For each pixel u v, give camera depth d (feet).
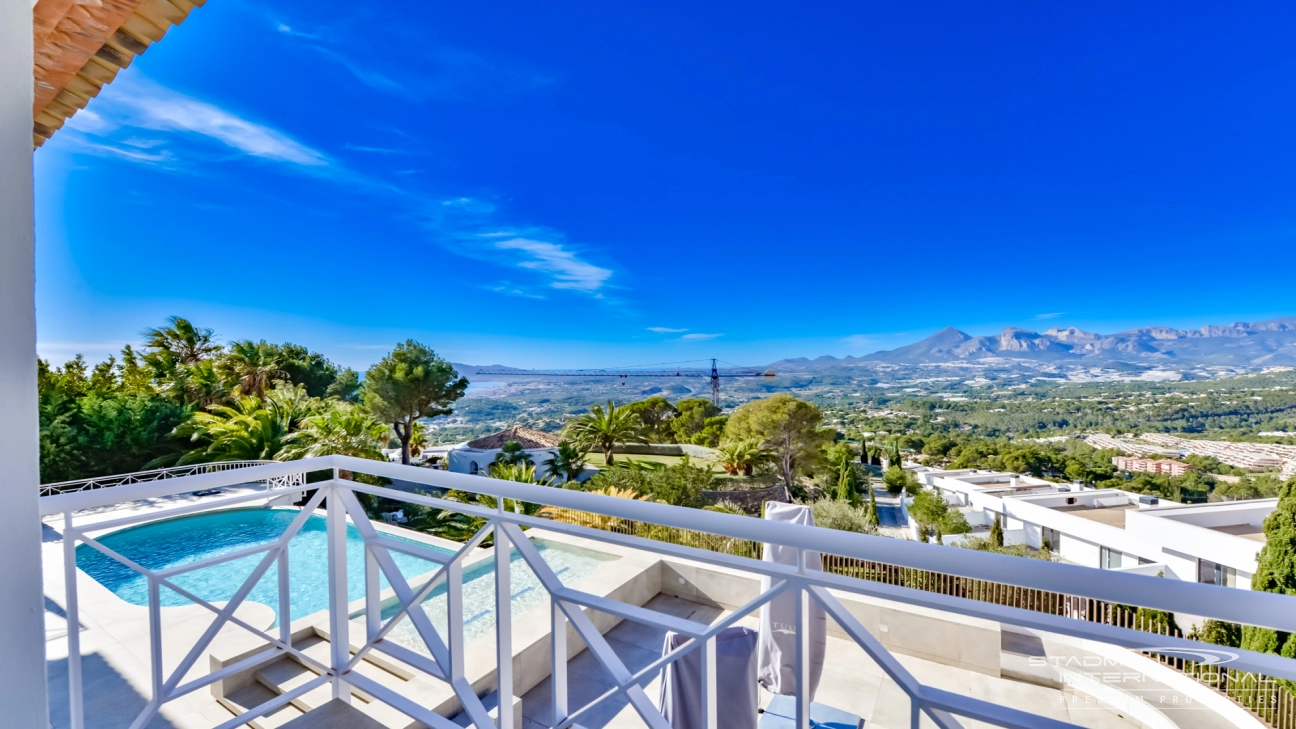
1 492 2.24
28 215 2.30
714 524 3.33
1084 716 10.40
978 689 10.70
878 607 11.89
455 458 86.79
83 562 26.61
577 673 11.28
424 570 22.99
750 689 6.61
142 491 4.42
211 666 10.94
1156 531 43.32
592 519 19.99
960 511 62.85
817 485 80.12
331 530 5.55
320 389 85.92
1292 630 2.07
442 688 9.72
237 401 62.28
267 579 24.77
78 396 49.78
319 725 4.88
